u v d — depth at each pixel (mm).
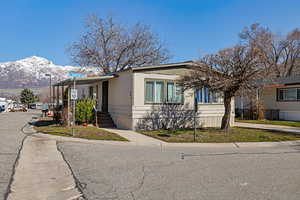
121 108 15438
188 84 12648
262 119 23156
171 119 15234
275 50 37375
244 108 25844
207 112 16531
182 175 5797
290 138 12023
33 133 12586
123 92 15242
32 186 4984
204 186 5039
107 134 12188
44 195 4512
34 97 71438
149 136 12133
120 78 15688
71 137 11258
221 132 13484
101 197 4422
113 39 34906
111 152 8438
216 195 4547
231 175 5840
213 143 10648
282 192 4742
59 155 7836
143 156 7855
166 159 7473
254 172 6129
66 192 4668
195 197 4445
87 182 5227
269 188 4957
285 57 37469
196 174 5895
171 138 11578
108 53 34750
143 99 14398
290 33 36562
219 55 12273
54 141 10461
